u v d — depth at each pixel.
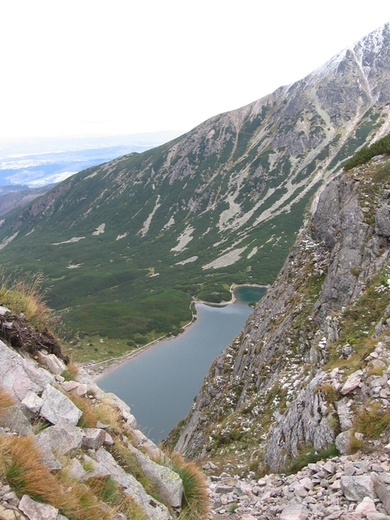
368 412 12.62
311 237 41.22
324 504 9.71
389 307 18.50
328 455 12.85
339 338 20.97
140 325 169.62
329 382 15.44
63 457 6.52
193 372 127.38
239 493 12.95
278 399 24.64
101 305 197.50
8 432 6.31
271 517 10.24
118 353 144.25
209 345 152.00
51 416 7.28
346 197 35.78
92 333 160.88
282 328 33.38
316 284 34.50
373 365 14.41
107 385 118.56
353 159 38.97
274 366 30.45
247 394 31.73
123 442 8.66
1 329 8.67
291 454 15.24
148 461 8.59
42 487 5.50
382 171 34.03
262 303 44.19
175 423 95.38
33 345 9.34
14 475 5.45
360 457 11.43
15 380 7.61
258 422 24.19
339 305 28.52
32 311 9.87
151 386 117.06
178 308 191.38
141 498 7.23
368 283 25.11
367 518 8.18
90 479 6.50
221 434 25.81
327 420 13.90
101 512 6.03
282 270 44.12
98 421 8.55
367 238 29.92
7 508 5.00
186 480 8.97
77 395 8.93
